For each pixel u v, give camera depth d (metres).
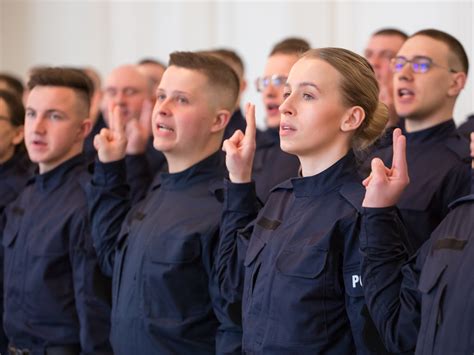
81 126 3.58
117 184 3.17
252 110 2.71
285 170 3.62
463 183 3.07
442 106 3.25
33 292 3.32
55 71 3.59
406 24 5.68
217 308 2.74
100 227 3.16
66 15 7.99
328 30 6.28
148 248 2.87
